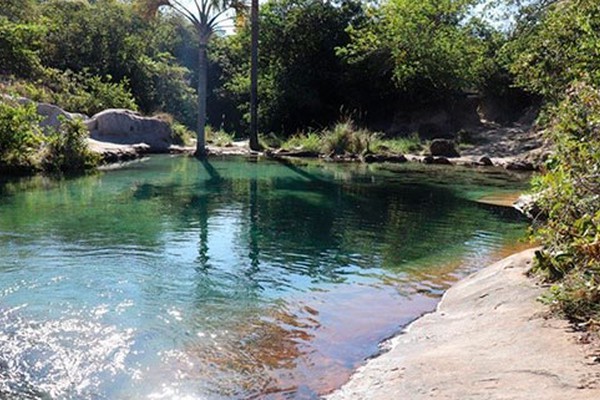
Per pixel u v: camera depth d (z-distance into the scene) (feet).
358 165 46.62
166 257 18.67
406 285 16.38
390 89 72.59
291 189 33.42
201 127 52.54
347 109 74.49
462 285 15.40
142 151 51.49
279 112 73.15
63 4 76.79
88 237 20.77
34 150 38.88
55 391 9.86
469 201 30.32
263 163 46.47
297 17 74.74
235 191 32.24
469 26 68.95
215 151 53.98
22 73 59.93
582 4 28.27
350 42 74.38
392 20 68.54
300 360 11.25
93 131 50.90
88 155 40.65
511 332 10.80
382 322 13.43
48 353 11.28
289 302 14.80
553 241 13.33
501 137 62.59
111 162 45.11
